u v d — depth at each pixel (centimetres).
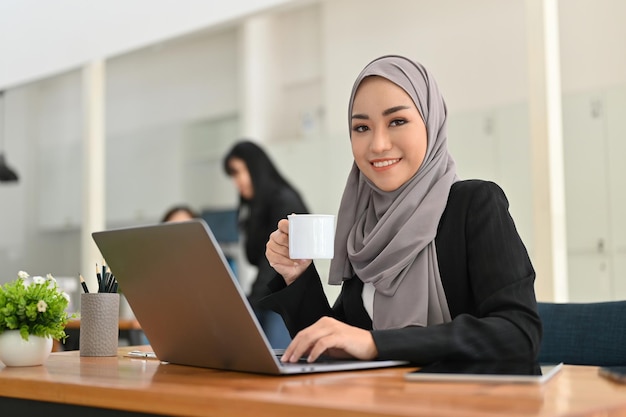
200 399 86
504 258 129
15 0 377
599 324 150
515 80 494
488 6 509
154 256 112
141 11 338
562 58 464
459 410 73
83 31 358
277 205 347
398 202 143
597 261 427
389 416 72
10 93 774
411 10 551
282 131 647
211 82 678
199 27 322
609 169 425
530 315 121
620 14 441
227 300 103
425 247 138
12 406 112
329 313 146
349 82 585
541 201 274
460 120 488
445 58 531
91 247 433
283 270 145
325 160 573
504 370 101
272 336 279
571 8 462
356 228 151
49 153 779
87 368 124
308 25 629
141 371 116
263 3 303
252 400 82
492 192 137
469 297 136
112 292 152
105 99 761
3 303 132
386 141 142
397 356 112
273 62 647
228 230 626
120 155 735
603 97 430
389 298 137
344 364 110
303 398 81
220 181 677
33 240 779
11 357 129
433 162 144
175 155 691
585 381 99
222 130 679
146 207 710
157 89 719
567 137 443
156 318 122
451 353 114
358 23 581
